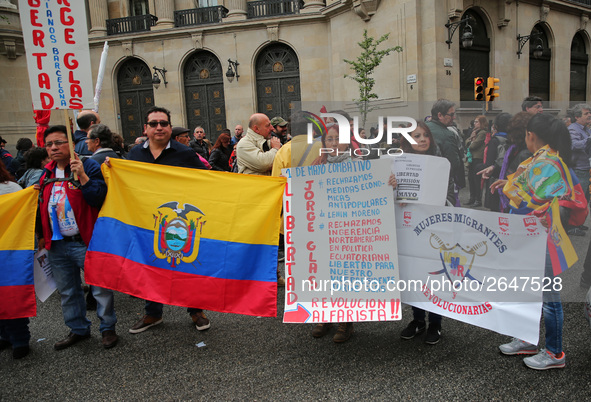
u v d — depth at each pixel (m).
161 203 3.43
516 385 2.73
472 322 3.06
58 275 3.52
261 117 4.78
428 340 3.31
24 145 7.87
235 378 2.96
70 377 3.09
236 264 3.29
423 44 14.88
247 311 3.27
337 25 17.39
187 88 19.80
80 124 5.02
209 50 19.11
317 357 3.20
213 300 3.32
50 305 4.73
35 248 3.59
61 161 3.48
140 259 3.43
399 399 2.63
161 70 19.30
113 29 20.25
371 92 16.30
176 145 3.79
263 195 3.30
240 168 4.88
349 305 3.15
